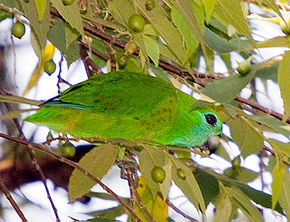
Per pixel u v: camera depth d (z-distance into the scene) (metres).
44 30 6.37
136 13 6.50
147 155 7.20
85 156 7.20
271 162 9.22
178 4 5.15
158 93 8.59
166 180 6.88
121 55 9.17
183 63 6.42
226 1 5.26
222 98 7.14
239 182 8.11
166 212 8.62
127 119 8.35
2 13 7.96
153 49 6.98
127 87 8.43
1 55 10.74
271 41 6.50
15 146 10.53
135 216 6.65
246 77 7.21
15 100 6.74
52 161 10.59
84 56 9.34
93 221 7.24
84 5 7.46
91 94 8.18
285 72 5.76
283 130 6.77
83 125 8.23
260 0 5.21
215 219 7.64
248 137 8.34
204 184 8.02
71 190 7.21
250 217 7.80
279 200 6.76
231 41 7.69
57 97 8.04
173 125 9.03
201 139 9.61
